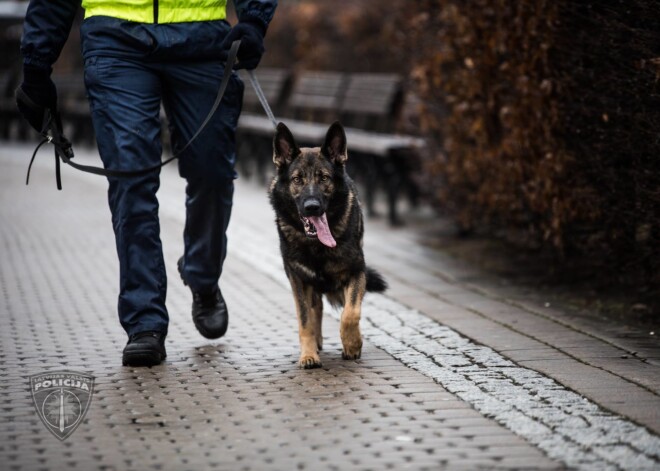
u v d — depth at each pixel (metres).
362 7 27.62
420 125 17.80
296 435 7.59
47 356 10.36
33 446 7.43
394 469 6.77
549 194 12.98
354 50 29.00
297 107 28.75
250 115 32.16
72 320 12.23
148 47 9.88
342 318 10.02
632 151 11.53
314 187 9.72
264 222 21.12
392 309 12.78
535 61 12.87
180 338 11.29
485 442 7.34
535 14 12.64
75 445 7.44
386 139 21.22
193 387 9.08
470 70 15.12
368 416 8.07
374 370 9.66
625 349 10.30
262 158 28.42
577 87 12.45
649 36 10.85
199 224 10.55
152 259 10.01
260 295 13.85
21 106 10.06
